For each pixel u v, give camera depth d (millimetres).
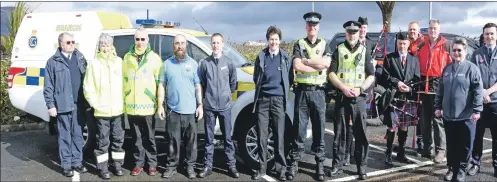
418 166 5633
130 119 5047
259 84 4820
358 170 5094
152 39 5688
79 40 5828
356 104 4891
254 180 4984
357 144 5031
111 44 4969
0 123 8117
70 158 5109
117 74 4961
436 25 5586
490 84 5020
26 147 6539
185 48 4898
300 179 5043
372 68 4930
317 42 4820
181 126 4977
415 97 5715
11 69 6012
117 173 5086
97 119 4930
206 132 5031
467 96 4723
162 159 5863
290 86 5109
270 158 5367
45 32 6023
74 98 5059
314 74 4809
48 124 5844
